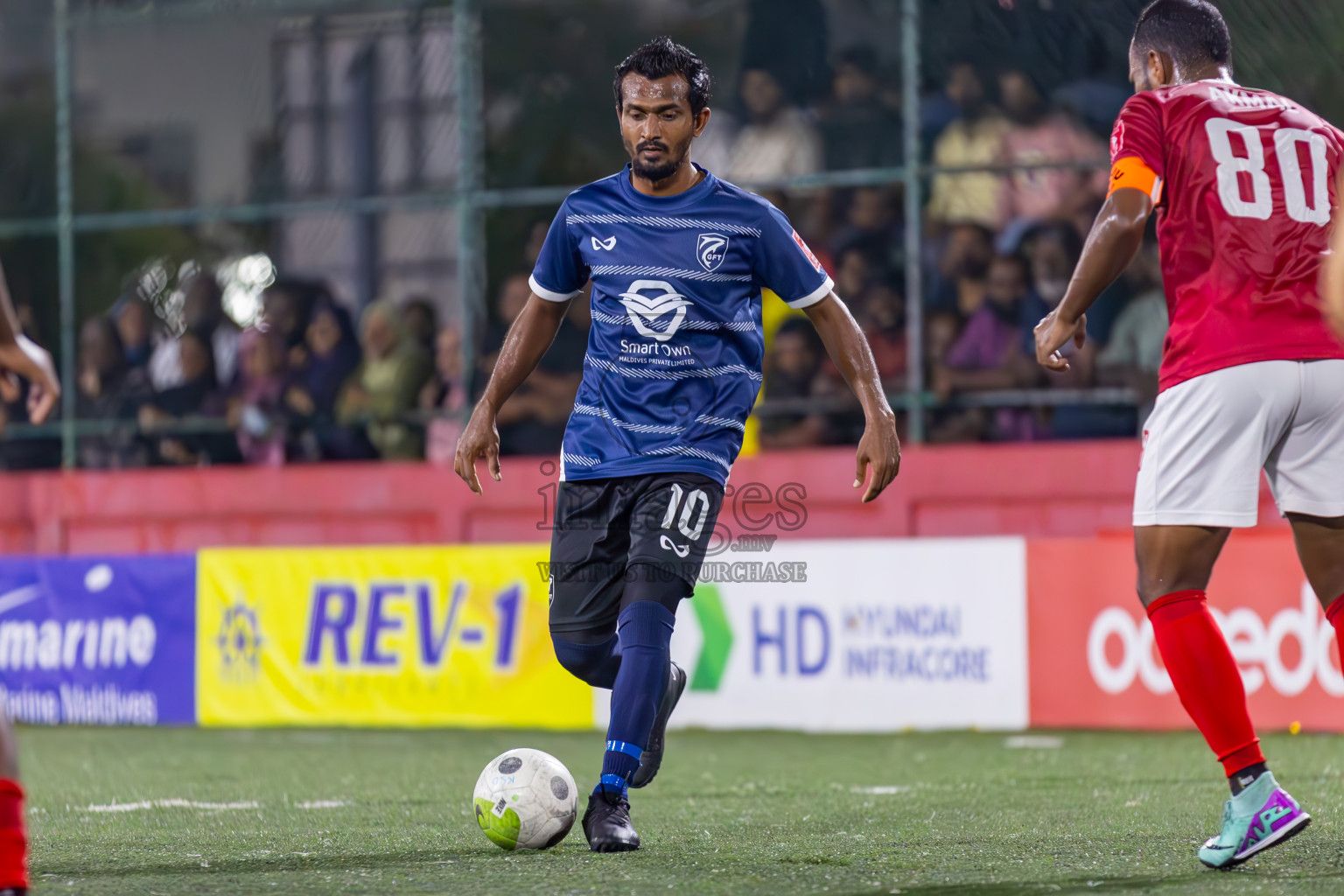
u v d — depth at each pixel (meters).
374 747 24.62
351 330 35.19
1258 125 11.65
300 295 35.50
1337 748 21.08
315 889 10.80
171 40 37.97
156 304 36.66
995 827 14.15
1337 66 27.33
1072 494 28.27
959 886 10.61
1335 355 11.35
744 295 12.92
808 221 32.50
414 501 31.52
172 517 32.78
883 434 12.80
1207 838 13.03
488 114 34.75
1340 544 11.84
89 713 29.83
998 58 31.02
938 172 29.80
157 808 16.83
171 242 37.12
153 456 35.19
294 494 32.12
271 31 37.66
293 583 28.66
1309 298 11.38
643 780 13.49
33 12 37.34
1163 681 24.30
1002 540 25.36
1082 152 30.77
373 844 13.48
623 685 12.45
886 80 31.94
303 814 16.14
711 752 23.05
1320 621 23.39
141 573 29.66
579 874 11.25
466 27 32.91
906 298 31.70
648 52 12.60
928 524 29.08
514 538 30.94
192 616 29.28
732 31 33.03
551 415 32.03
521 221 33.56
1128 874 11.03
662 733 13.46
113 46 38.22
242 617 28.94
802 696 26.23
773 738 25.27
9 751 9.34
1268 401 11.27
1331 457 11.51
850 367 13.02
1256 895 10.06
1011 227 31.06
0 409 35.28
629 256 12.77
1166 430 11.59
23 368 12.78
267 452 34.56
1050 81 30.83
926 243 31.45
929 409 30.81
